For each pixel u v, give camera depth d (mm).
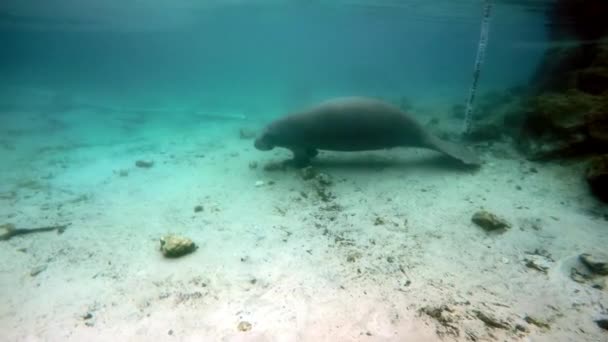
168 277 3902
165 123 14359
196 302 3480
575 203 5098
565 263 3803
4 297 3607
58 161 8672
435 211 5219
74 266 4164
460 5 19547
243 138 11141
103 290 3705
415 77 43156
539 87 10680
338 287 3613
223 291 3635
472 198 5578
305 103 20047
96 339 3037
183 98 23969
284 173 7301
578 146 6254
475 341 2850
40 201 6141
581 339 2812
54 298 3586
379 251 4242
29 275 3984
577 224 4559
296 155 7434
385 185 6344
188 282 3801
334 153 8523
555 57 10672
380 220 5000
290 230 4875
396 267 3908
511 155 7328
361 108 6578
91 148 10039
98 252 4465
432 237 4500
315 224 5020
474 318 3100
